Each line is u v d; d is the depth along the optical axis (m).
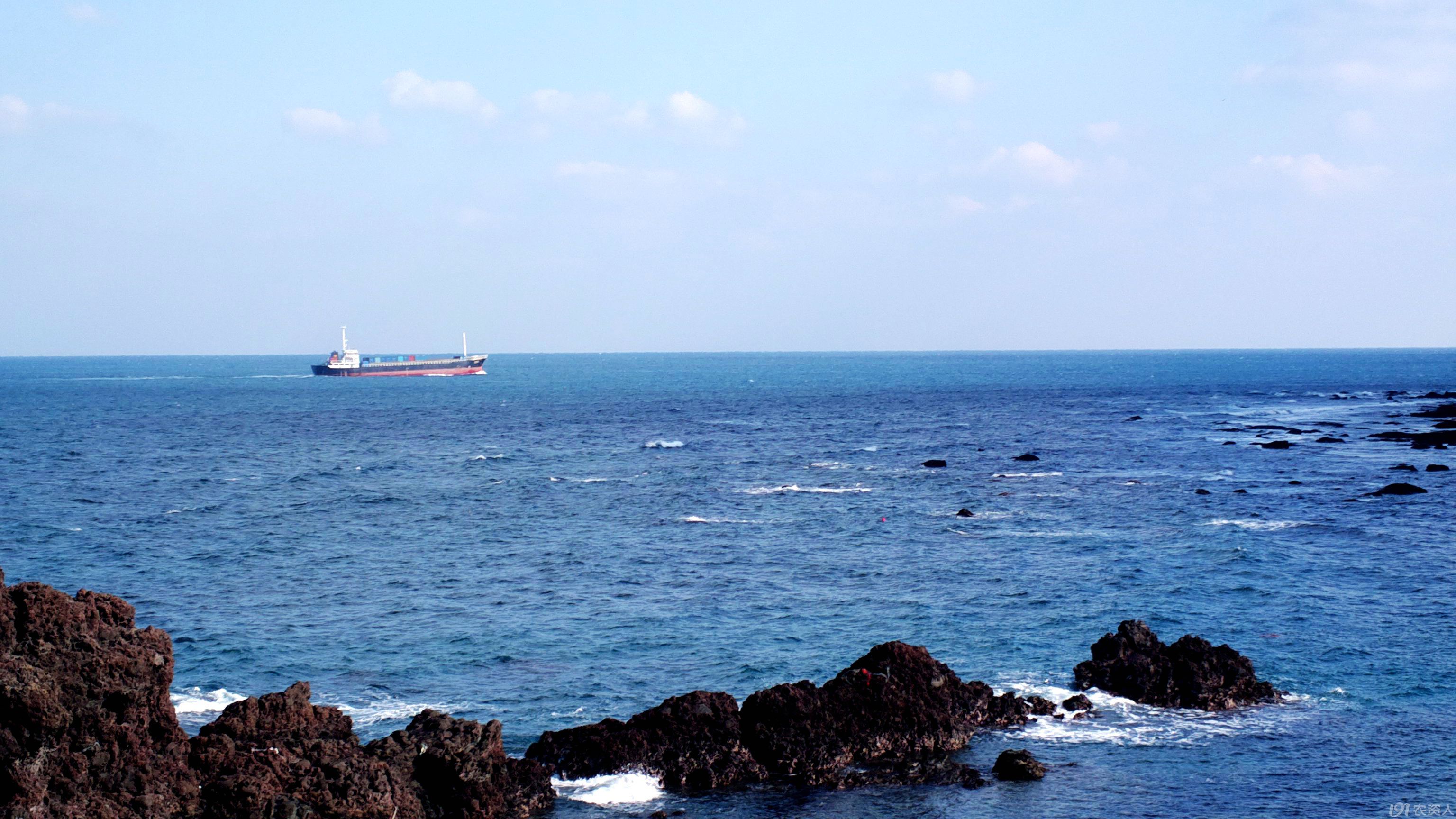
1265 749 32.34
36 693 23.62
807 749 31.12
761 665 40.78
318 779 26.38
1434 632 43.62
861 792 29.80
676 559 60.44
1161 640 43.16
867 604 49.72
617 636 44.91
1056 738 33.25
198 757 26.20
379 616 48.25
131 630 26.94
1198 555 59.06
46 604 25.16
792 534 67.94
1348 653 41.09
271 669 40.66
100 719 24.61
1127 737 33.31
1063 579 53.94
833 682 33.09
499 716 35.72
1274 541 62.66
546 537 68.00
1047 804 28.89
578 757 30.73
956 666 40.28
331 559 61.16
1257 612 47.06
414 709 36.44
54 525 71.75
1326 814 28.17
